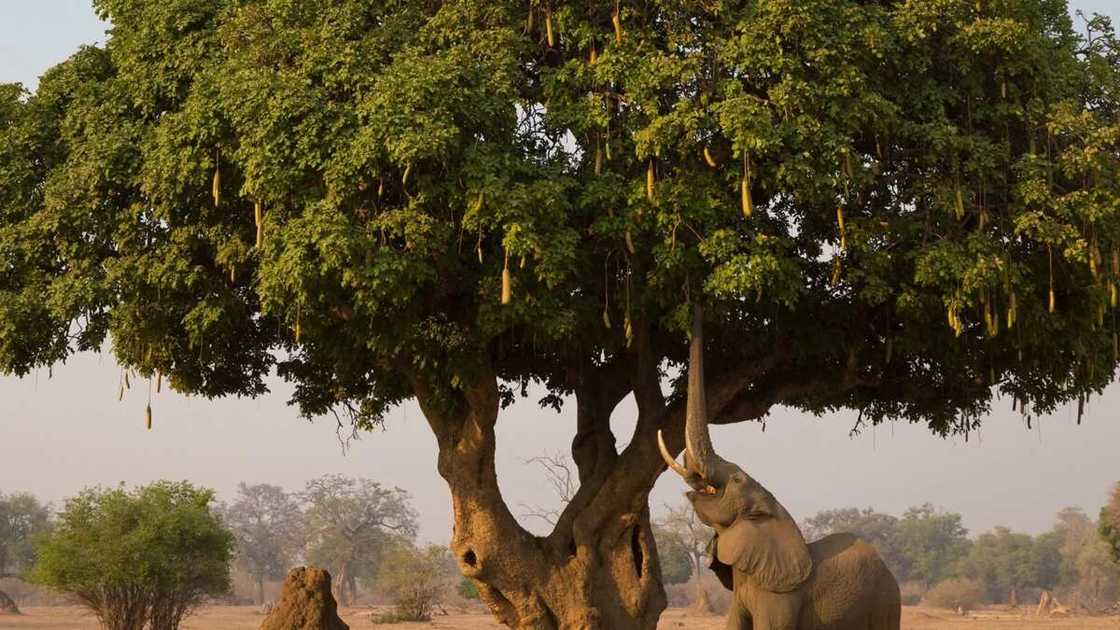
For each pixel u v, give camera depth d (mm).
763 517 16094
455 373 19141
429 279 17859
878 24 17953
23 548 120500
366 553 135750
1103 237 18328
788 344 21406
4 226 19797
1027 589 154625
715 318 18547
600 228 17344
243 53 17750
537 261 17312
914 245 18609
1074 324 19844
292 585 22719
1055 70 19453
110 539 36656
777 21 17281
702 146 17484
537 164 17672
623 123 17875
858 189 18016
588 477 23391
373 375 23531
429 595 68938
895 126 17891
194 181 17469
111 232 18875
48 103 20062
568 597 21703
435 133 16234
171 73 18688
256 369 24172
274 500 173750
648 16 18641
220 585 38750
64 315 18594
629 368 23406
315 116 16734
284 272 16484
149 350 19578
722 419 23250
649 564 22562
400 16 18516
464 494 21422
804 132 17016
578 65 18031
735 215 17547
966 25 18234
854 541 16281
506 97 17422
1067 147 18594
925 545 165750
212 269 19188
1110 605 125688
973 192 18125
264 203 17438
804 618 15680
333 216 16312
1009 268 17938
